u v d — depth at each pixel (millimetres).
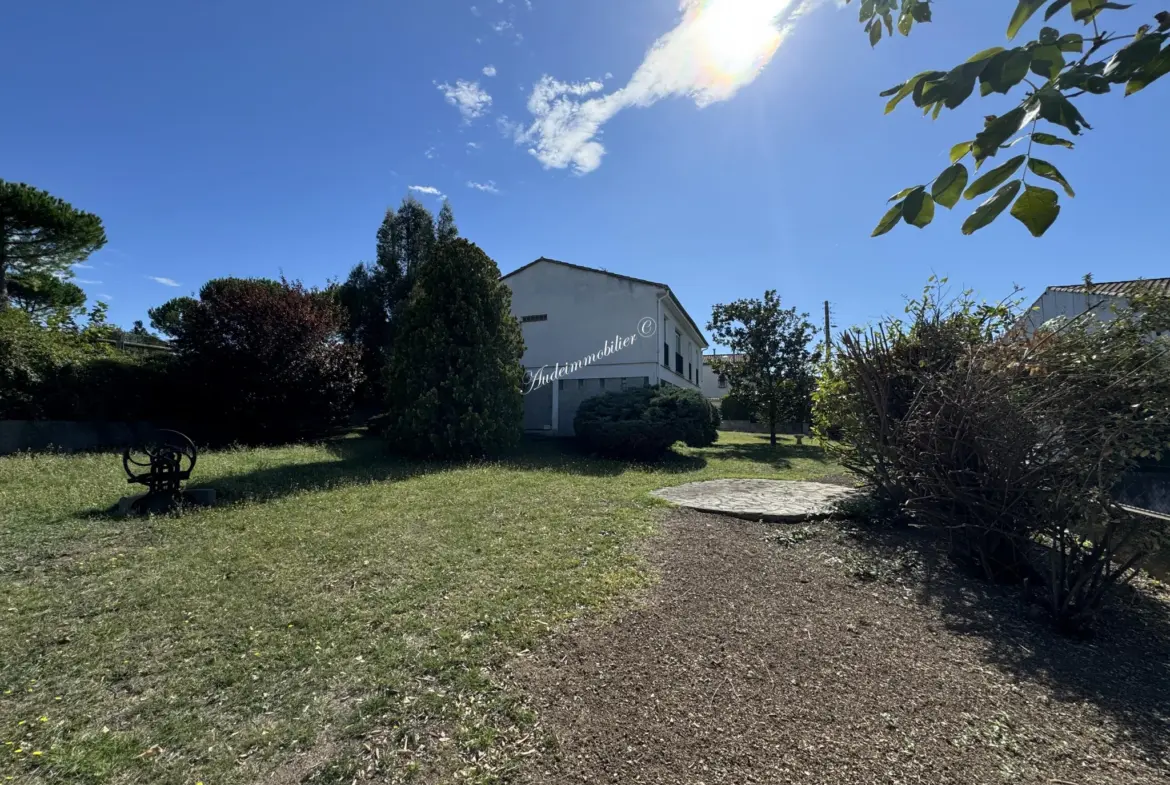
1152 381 3273
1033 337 4289
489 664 2947
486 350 11023
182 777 2148
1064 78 1008
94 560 4449
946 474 4316
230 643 3176
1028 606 3732
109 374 10945
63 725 2451
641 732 2387
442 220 20641
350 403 13742
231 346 11711
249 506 6141
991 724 2459
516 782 2117
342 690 2725
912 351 5344
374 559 4508
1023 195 1118
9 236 15414
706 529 5551
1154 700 2691
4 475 7043
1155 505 4359
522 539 5078
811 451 15195
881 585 4145
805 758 2215
